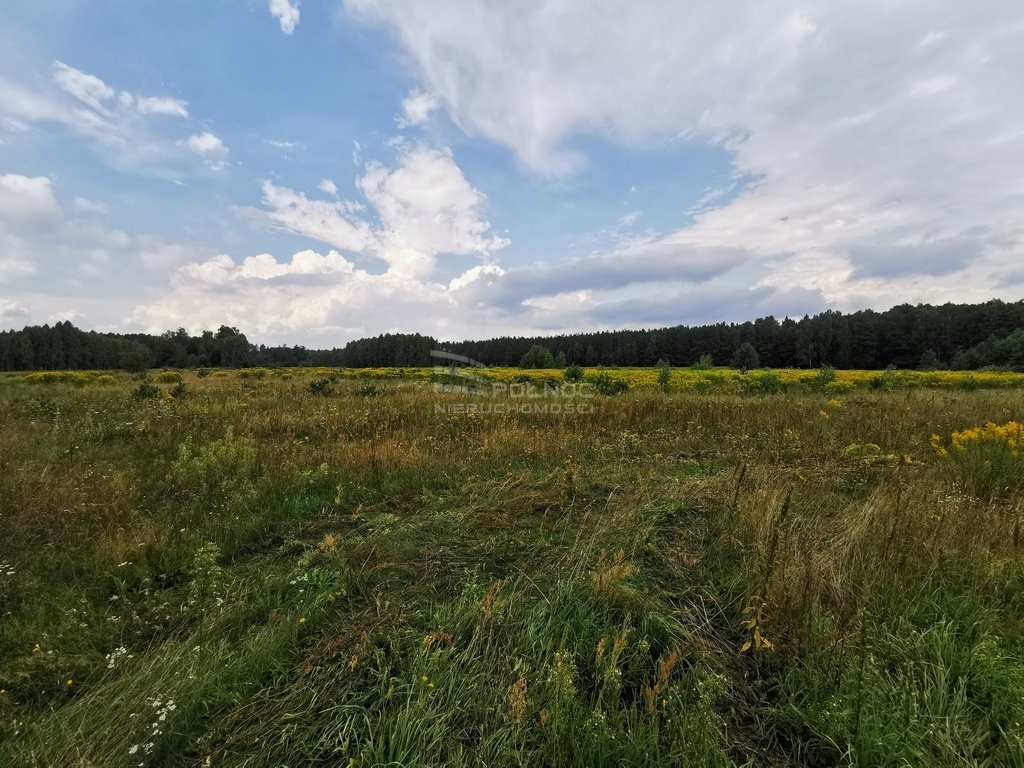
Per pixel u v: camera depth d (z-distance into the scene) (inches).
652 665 85.4
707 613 101.0
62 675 84.3
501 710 72.8
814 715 72.6
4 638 93.9
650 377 887.7
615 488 181.5
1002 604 95.0
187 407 369.7
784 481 175.5
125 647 93.7
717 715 72.7
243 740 70.8
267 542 145.9
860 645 81.0
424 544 138.1
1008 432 205.0
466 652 85.7
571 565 119.6
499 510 163.3
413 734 68.8
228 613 102.3
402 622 98.7
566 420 337.7
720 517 143.9
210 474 195.9
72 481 171.6
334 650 90.0
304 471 199.0
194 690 78.2
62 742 69.5
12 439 238.5
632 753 65.2
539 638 89.6
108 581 117.8
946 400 416.5
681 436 291.9
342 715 74.0
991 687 75.0
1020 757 62.2
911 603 95.4
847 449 238.1
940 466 194.7
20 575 113.2
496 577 119.0
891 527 118.8
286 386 639.1
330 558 128.7
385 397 485.1
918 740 65.8
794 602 93.3
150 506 169.2
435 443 262.8
